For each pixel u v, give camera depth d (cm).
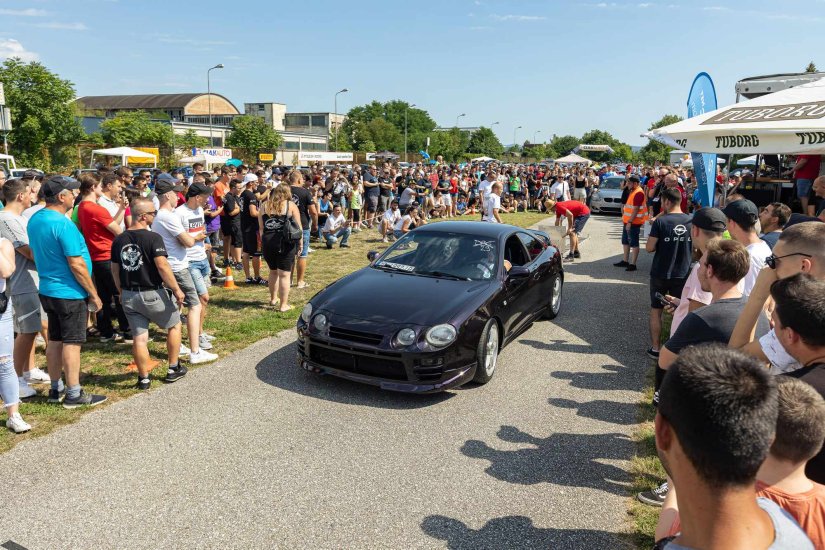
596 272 1051
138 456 378
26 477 351
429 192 1967
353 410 454
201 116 9812
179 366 512
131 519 312
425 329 462
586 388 510
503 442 407
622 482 359
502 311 542
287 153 6569
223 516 316
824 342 198
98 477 352
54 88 3353
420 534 303
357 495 338
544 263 680
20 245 460
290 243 717
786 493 156
